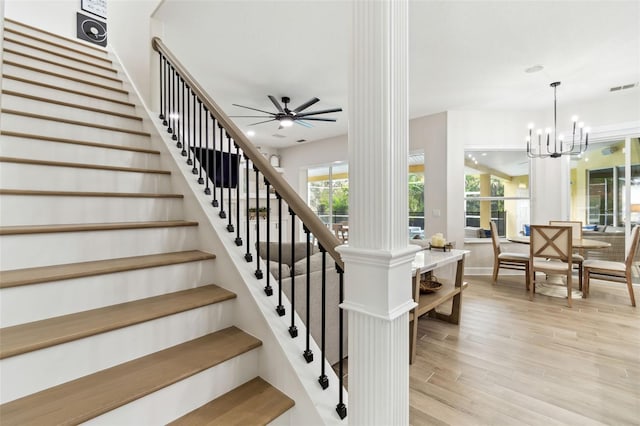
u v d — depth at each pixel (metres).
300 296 1.92
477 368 2.21
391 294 0.95
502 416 1.71
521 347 2.52
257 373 1.51
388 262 0.93
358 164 1.00
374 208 0.97
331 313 2.18
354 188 1.02
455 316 3.02
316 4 2.49
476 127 5.12
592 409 1.77
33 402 1.01
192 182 2.18
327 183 7.43
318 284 2.06
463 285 3.08
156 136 2.63
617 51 3.12
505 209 5.30
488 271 5.18
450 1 2.36
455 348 2.51
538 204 5.12
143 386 1.12
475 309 3.43
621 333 2.78
